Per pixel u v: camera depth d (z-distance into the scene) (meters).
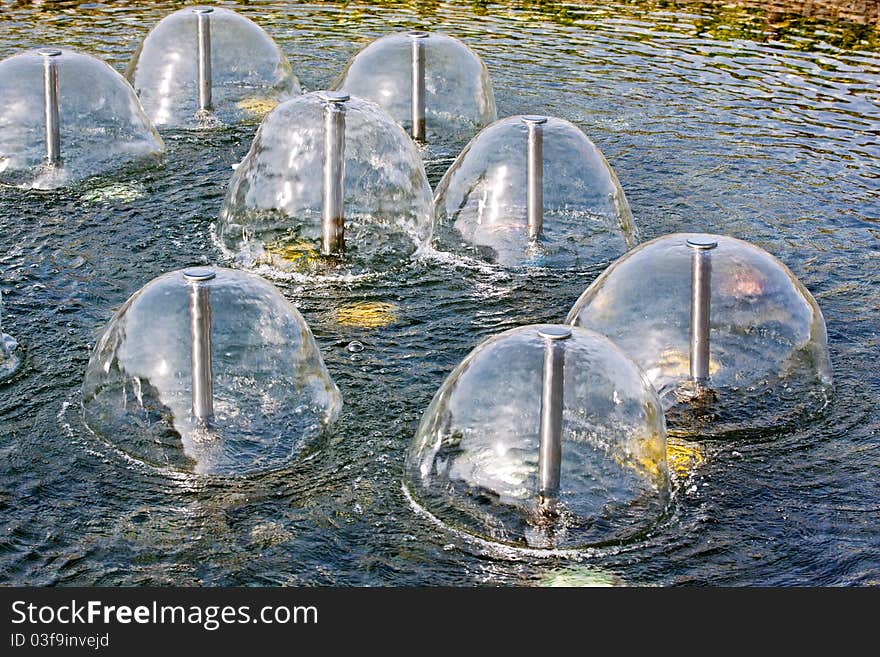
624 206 8.77
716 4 15.57
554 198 8.58
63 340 7.07
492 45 13.46
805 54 13.43
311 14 14.50
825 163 10.21
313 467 5.94
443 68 10.89
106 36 13.18
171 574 5.25
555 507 5.54
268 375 6.25
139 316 6.32
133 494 5.71
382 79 10.84
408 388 6.68
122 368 6.23
